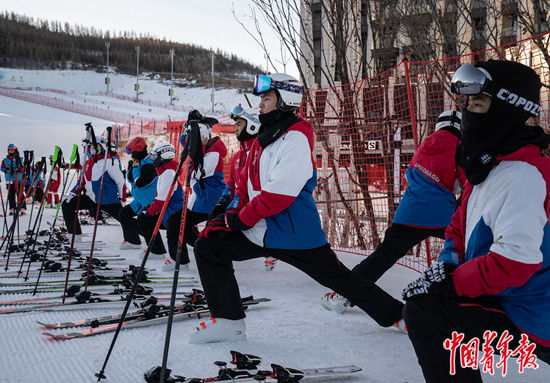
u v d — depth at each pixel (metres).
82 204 7.34
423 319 1.70
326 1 7.35
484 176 1.62
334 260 2.93
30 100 77.38
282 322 3.47
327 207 7.52
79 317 3.59
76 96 97.75
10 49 158.62
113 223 10.83
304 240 2.83
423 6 6.35
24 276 4.99
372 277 3.52
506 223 1.52
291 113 2.85
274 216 2.83
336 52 7.23
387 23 7.06
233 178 3.34
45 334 3.10
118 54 181.00
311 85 8.05
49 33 183.00
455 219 1.88
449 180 3.43
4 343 2.95
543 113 4.56
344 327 3.36
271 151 2.78
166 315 3.52
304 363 2.68
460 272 1.65
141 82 157.38
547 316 1.61
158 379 2.29
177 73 180.38
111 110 80.62
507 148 1.56
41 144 37.00
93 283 4.58
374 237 6.97
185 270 5.53
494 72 1.57
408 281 4.69
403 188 6.50
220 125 11.23
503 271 1.51
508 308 1.66
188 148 2.70
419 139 6.17
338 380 2.45
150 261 6.15
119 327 2.47
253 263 5.95
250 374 2.37
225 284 3.02
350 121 7.23
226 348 2.91
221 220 2.95
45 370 2.53
